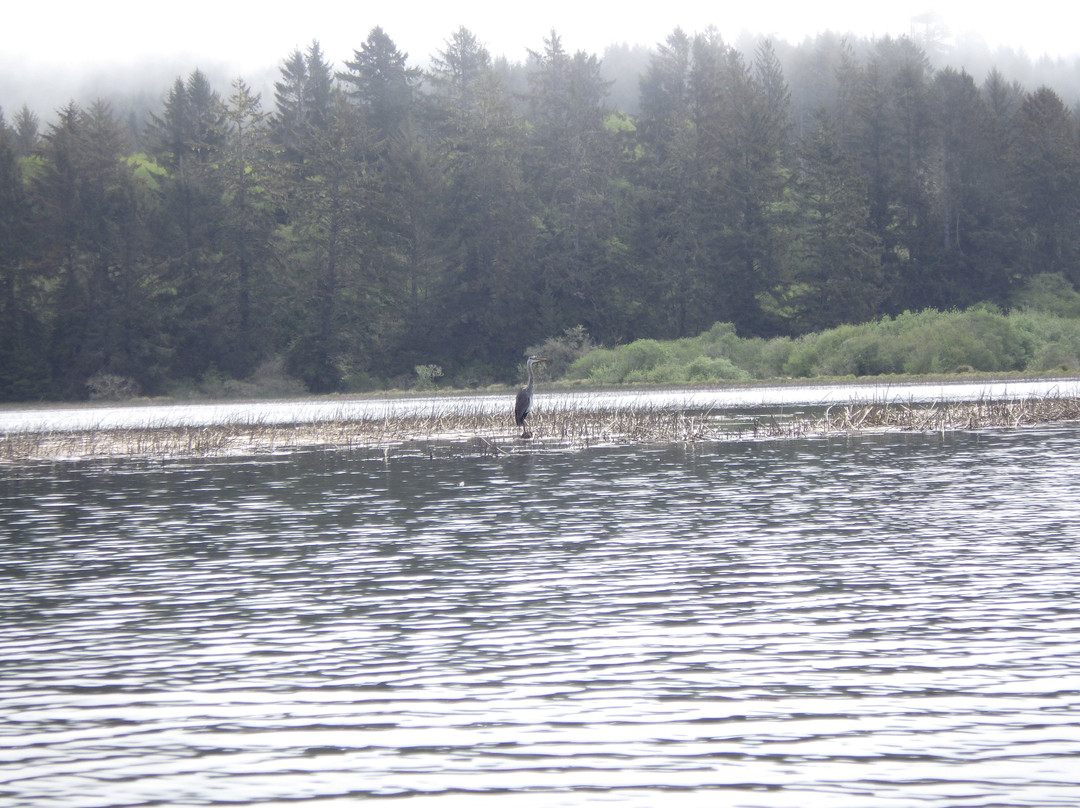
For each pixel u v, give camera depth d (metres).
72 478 103.44
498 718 31.12
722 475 88.62
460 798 25.91
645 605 43.88
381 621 42.50
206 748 29.45
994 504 68.06
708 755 28.03
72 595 48.50
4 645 40.12
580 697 32.72
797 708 31.25
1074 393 195.25
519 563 53.31
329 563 54.72
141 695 34.00
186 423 193.25
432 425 153.00
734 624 40.50
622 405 190.25
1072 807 24.53
